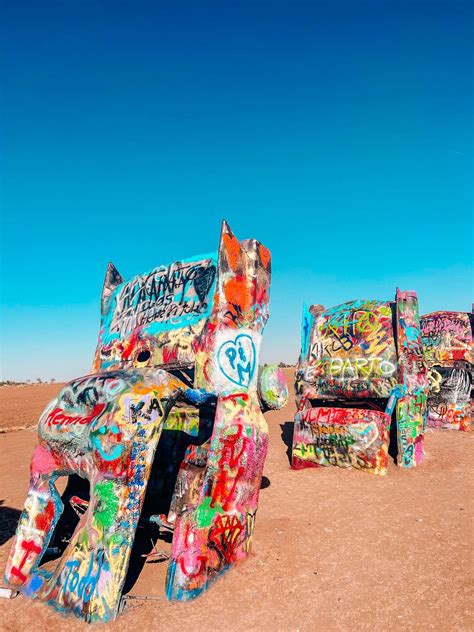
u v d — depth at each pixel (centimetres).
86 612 375
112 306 703
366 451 861
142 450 405
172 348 545
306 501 702
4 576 443
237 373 507
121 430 404
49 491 462
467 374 1406
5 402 2333
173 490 560
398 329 936
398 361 912
